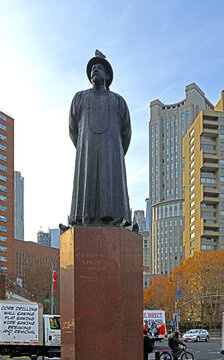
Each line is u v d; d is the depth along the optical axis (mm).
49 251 171375
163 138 178375
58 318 25109
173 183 171375
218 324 78625
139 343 8648
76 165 9602
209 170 107125
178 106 179625
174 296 77875
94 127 9492
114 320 8039
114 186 9320
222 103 116062
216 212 104812
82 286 8094
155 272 168625
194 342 51562
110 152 9406
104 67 10273
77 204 9281
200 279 76875
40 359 26109
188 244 112625
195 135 110688
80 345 7875
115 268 8219
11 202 108438
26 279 95125
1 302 23578
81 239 8258
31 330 23906
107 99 9742
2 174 105938
